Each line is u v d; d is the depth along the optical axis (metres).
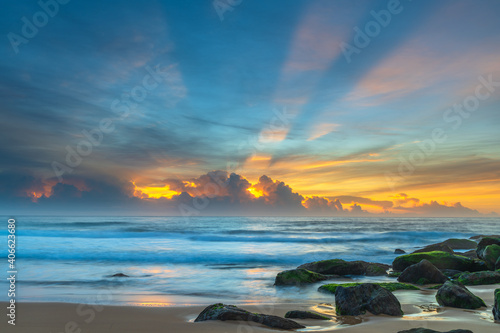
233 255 24.55
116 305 10.12
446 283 9.81
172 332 6.84
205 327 7.08
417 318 7.84
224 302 10.98
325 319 7.92
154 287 13.80
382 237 44.56
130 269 18.66
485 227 76.25
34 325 7.57
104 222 80.38
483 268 16.91
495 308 7.70
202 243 34.66
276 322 7.07
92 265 20.03
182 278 16.00
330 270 17.22
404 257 18.28
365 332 6.60
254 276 16.69
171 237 41.38
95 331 7.04
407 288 12.27
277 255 25.06
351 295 8.80
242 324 7.21
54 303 10.20
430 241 40.19
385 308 8.34
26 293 12.23
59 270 18.05
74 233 42.59
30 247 28.11
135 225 69.19
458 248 30.72
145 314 8.74
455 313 8.38
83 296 11.77
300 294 12.47
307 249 29.80
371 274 16.98
